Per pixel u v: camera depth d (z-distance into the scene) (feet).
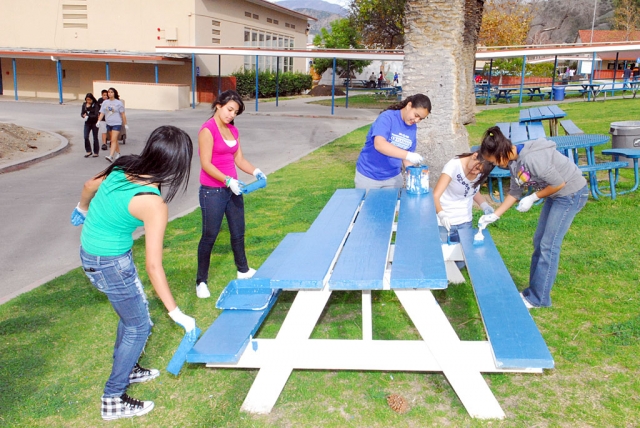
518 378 12.17
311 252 12.38
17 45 115.14
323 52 85.97
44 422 11.14
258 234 23.81
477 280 13.06
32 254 22.62
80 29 111.55
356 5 135.44
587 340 13.44
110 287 10.43
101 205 10.10
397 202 17.31
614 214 23.50
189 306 16.29
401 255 11.94
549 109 36.01
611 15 243.19
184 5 106.01
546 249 14.67
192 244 22.85
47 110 91.45
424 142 28.02
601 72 159.53
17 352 13.84
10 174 41.11
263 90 125.59
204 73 113.60
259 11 129.80
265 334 14.48
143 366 13.06
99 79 113.19
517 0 140.97
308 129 67.67
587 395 11.43
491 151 14.21
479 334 14.05
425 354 11.36
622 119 53.31
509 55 80.59
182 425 10.89
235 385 12.29
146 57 100.58
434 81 27.61
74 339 14.55
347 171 38.34
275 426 10.75
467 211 16.99
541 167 13.64
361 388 12.03
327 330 14.56
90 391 12.17
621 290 16.20
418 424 10.70
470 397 10.85
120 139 55.67
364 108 100.73
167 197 10.33
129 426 10.93
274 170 39.96
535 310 15.17
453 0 27.17
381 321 15.02
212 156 15.89
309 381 12.34
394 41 133.18
